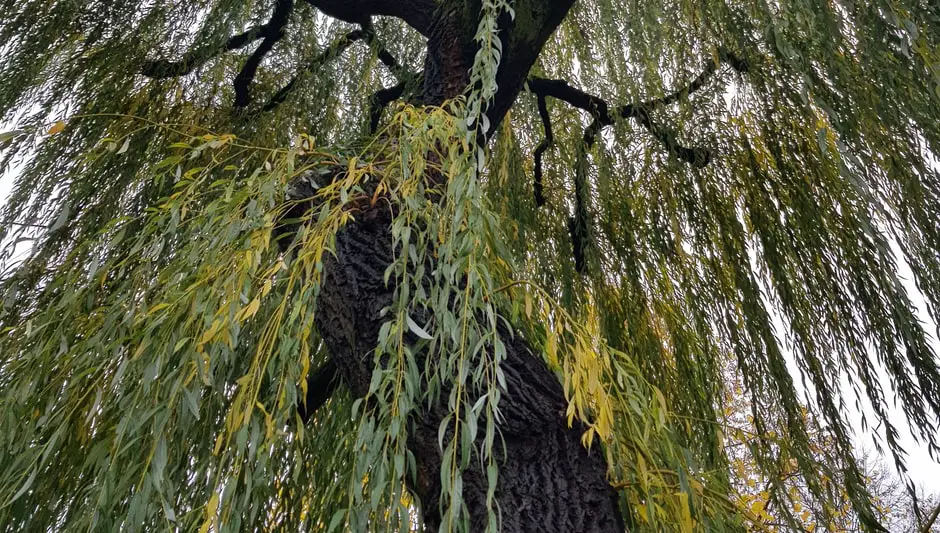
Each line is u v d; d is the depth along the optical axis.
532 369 1.35
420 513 1.12
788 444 2.25
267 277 1.31
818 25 1.78
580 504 1.19
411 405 1.10
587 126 2.94
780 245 2.47
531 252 2.71
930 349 2.06
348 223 1.56
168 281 1.40
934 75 1.64
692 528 1.18
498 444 1.24
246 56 2.83
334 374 1.78
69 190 2.14
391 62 2.83
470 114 1.47
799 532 1.88
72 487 1.48
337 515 1.03
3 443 1.36
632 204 2.80
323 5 2.50
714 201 2.68
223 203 1.47
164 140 2.34
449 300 1.36
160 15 2.59
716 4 2.30
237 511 1.07
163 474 1.15
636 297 2.68
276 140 2.58
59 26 2.44
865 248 2.17
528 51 2.05
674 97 2.62
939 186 2.04
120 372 1.20
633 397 1.20
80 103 2.39
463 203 1.27
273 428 1.12
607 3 2.46
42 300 1.86
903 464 2.12
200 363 1.18
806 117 2.29
